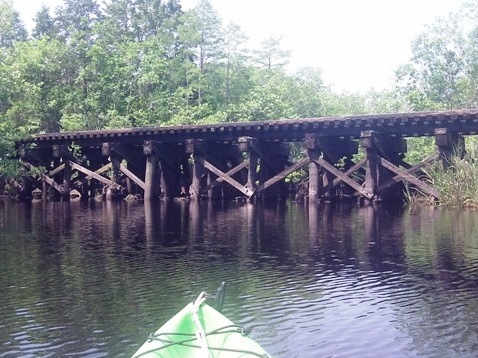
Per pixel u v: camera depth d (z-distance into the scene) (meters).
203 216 25.27
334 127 28.91
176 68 58.38
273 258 15.40
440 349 8.93
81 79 47.19
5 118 38.19
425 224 21.22
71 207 30.92
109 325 10.11
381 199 28.81
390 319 10.27
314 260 15.07
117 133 34.53
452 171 26.53
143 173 36.47
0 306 11.25
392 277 13.16
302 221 22.92
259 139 31.36
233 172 31.88
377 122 27.64
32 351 9.02
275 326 9.99
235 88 60.28
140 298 11.69
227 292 12.05
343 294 11.83
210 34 60.06
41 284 12.84
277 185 33.72
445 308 10.84
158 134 33.47
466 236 18.34
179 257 15.67
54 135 36.72
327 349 8.98
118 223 23.11
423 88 46.66
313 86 63.28
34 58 46.53
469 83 44.44
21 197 37.81
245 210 27.77
